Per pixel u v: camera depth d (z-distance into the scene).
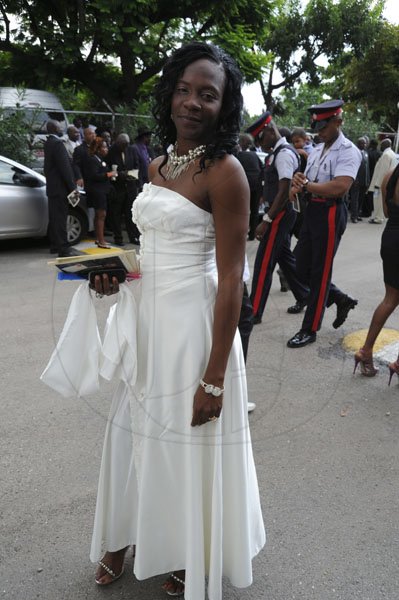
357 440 2.90
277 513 2.32
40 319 4.54
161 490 1.65
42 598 1.88
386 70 24.94
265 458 2.71
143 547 1.69
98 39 13.19
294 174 3.93
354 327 4.62
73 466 2.61
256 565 2.04
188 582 1.65
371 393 3.44
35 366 3.67
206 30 14.79
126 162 7.64
